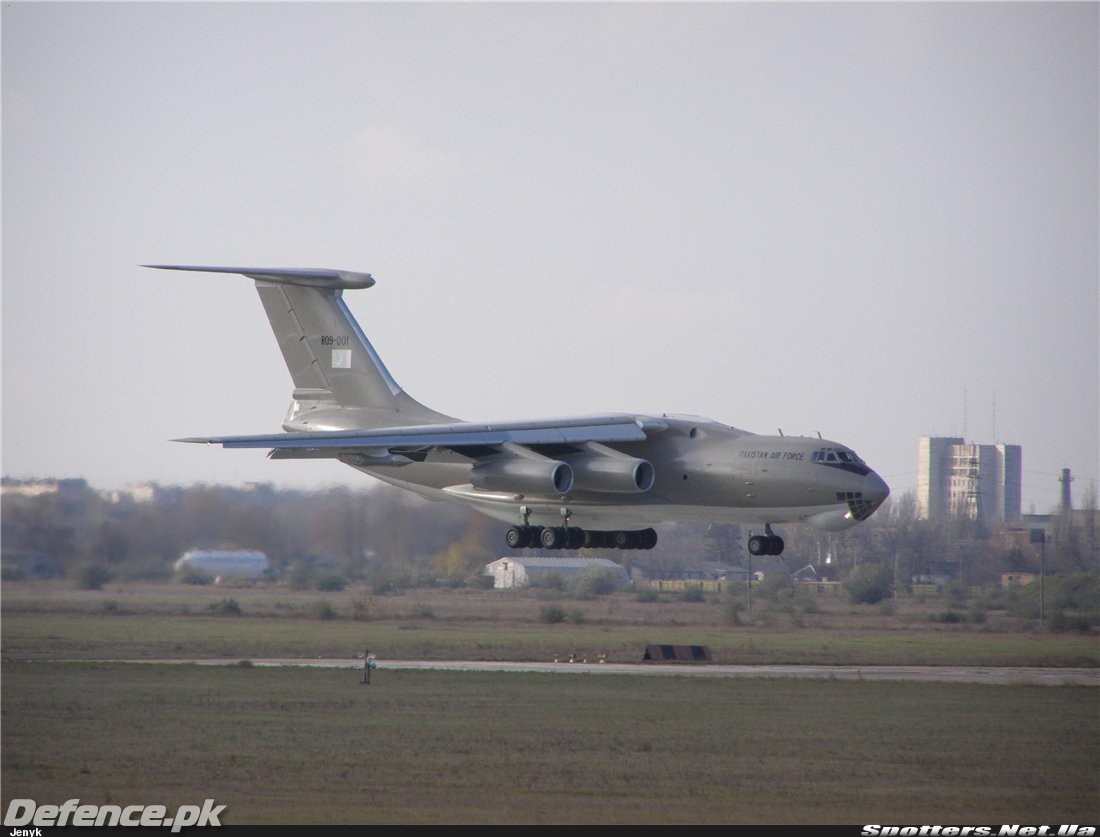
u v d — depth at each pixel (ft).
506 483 268.21
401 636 367.86
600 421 271.49
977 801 153.89
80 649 321.73
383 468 305.12
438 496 300.81
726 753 179.01
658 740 188.75
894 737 194.70
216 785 156.46
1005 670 308.81
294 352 308.40
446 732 193.67
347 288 303.68
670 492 273.33
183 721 201.87
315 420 303.89
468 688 249.14
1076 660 333.01
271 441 256.52
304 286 305.94
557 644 353.31
